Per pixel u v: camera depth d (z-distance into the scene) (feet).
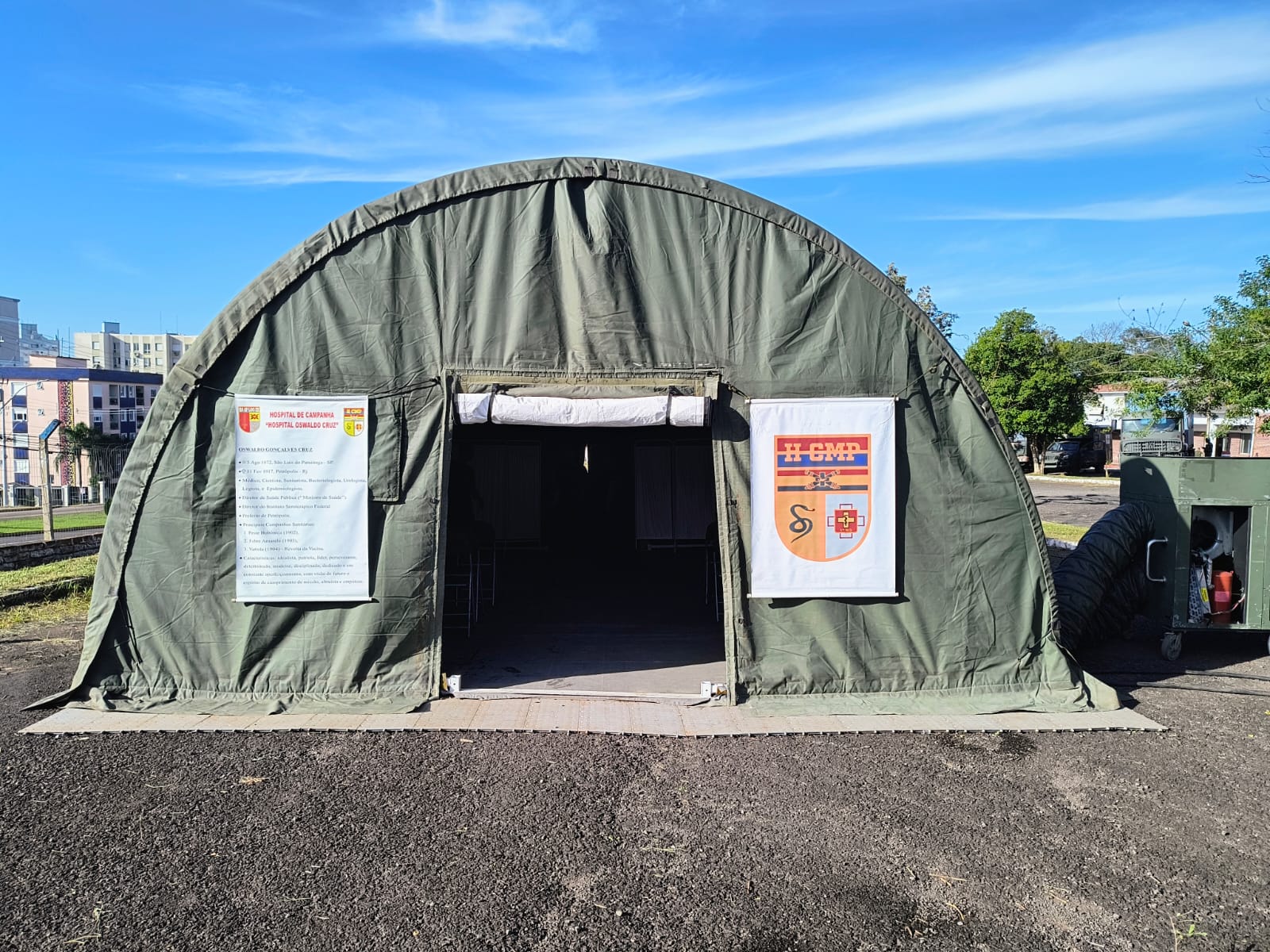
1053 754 16.96
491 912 11.12
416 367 20.58
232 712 19.10
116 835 13.14
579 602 34.22
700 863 12.47
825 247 20.74
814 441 20.63
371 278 20.53
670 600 34.91
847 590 20.44
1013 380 112.16
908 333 20.81
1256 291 43.57
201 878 11.88
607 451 54.24
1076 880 12.12
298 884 11.75
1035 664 20.68
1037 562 20.74
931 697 20.20
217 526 20.06
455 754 16.67
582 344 20.67
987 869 12.38
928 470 20.80
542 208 20.75
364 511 20.25
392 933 10.64
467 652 25.09
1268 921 11.14
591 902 11.39
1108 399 137.08
